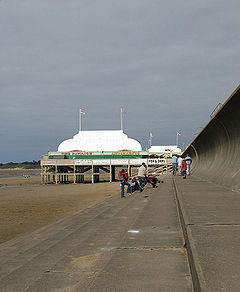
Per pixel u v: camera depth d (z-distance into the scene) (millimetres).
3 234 12672
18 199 31828
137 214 11070
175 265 4793
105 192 38531
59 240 7828
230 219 6828
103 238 7156
